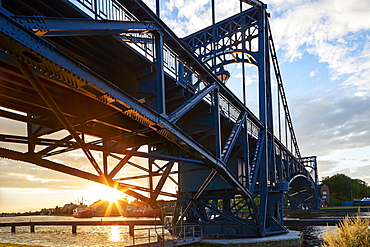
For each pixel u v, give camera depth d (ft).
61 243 146.82
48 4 34.55
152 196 77.20
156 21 48.29
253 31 115.96
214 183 95.50
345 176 568.82
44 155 51.55
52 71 28.76
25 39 25.05
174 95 58.29
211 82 68.08
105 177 56.95
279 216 116.47
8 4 32.50
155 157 52.90
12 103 45.52
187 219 103.30
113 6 41.52
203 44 123.44
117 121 54.90
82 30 33.01
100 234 198.59
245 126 86.43
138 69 48.70
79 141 40.88
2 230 256.93
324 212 348.18
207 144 89.30
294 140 207.00
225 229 97.14
